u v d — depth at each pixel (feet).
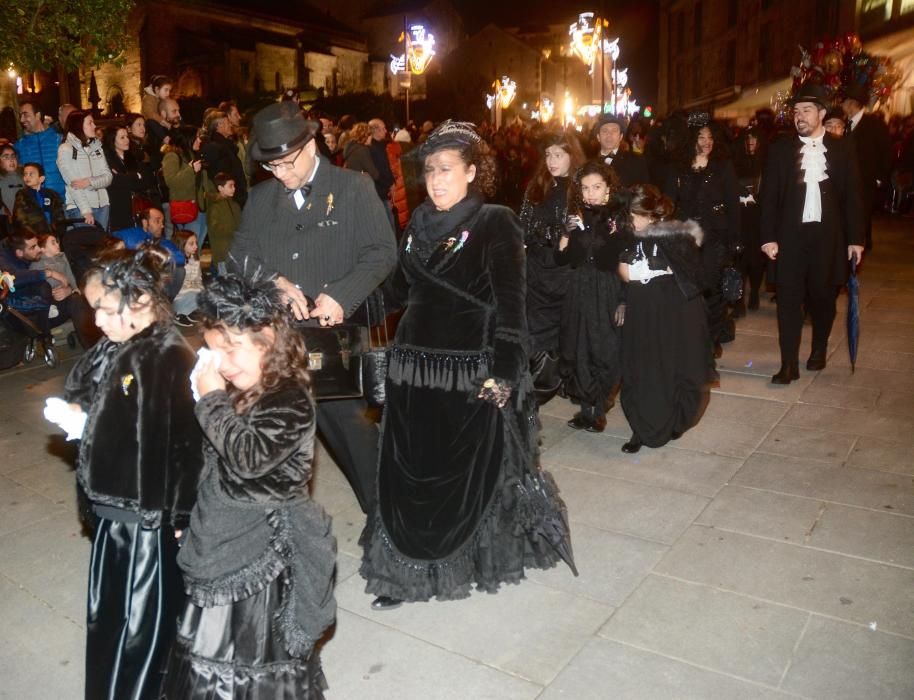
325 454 16.66
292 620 7.86
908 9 64.59
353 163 32.71
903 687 9.64
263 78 152.66
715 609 11.25
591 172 16.17
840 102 31.45
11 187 28.14
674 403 16.11
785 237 19.71
